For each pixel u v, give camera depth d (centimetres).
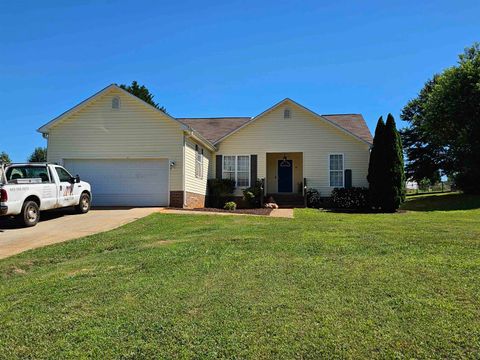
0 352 416
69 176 1513
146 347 407
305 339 407
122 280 630
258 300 512
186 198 1867
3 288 642
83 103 1873
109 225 1281
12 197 1217
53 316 499
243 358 380
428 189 4878
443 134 2911
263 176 2300
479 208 2194
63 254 888
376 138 1959
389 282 560
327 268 644
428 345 388
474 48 2919
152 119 1862
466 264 641
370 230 1034
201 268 675
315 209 2053
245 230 1077
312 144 2272
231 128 2584
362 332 416
